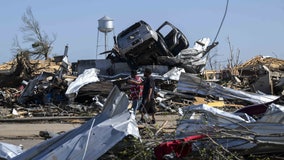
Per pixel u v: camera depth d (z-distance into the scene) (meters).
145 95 13.94
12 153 8.93
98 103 19.11
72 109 19.19
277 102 14.93
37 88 21.62
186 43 24.69
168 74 22.11
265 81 21.86
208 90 20.06
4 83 27.80
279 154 8.54
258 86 22.00
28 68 28.25
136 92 14.56
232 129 8.75
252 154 8.52
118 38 24.12
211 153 8.25
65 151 8.07
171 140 8.57
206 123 8.93
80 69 25.23
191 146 8.37
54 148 8.31
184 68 24.22
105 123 8.45
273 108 9.26
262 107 11.81
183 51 24.27
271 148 8.47
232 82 23.83
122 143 8.23
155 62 24.20
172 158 8.31
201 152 8.16
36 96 21.33
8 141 12.18
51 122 16.41
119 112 8.79
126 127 8.18
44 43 57.34
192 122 9.16
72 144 8.14
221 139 8.60
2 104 21.80
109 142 8.02
